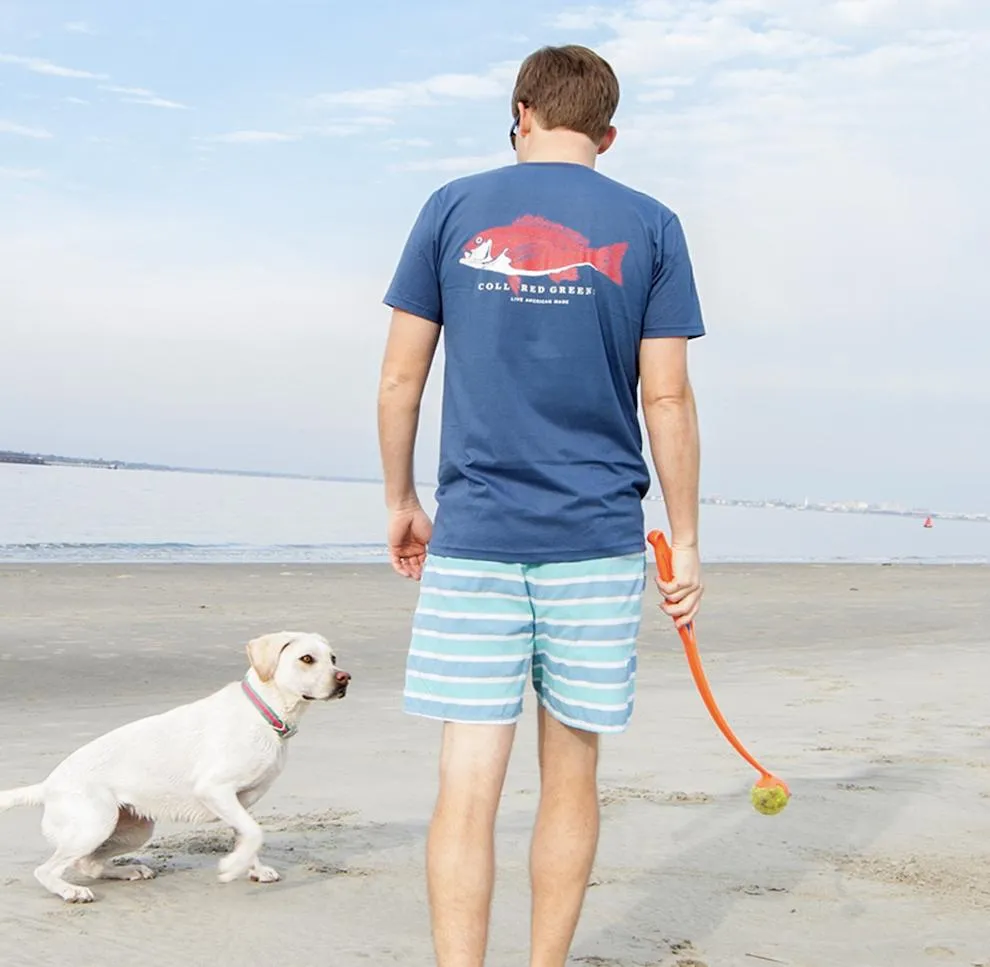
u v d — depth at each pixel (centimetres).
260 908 364
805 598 1633
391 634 1117
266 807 489
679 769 553
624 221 258
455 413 258
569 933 268
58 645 982
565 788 268
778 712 727
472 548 255
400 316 267
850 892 375
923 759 582
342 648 1020
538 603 257
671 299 262
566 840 266
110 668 884
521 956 323
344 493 7412
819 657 1022
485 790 256
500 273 254
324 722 681
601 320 254
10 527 2645
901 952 325
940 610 1510
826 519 7262
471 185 263
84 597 1343
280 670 411
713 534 4159
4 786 513
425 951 325
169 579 1587
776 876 391
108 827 390
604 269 254
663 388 262
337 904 367
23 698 762
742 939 334
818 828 449
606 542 255
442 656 257
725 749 603
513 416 253
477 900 254
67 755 583
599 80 270
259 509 4262
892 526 6294
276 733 411
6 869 411
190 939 335
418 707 259
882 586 1886
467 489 257
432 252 263
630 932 338
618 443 261
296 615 1242
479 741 257
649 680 868
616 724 257
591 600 255
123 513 3438
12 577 1520
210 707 411
